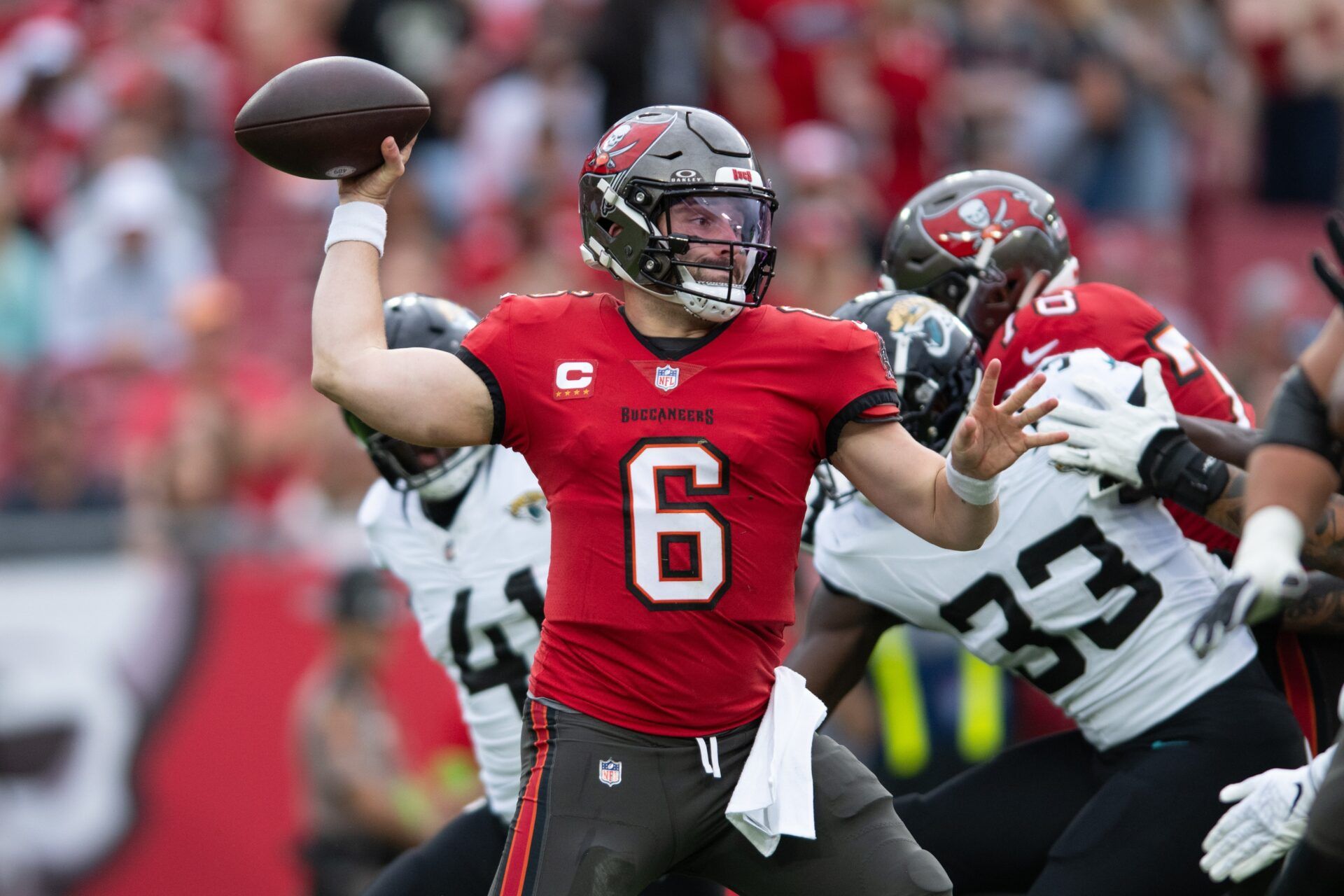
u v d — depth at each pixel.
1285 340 33.16
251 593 21.97
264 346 31.36
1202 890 12.22
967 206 13.56
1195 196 37.12
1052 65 36.28
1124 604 12.45
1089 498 12.38
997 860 13.26
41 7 35.44
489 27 35.84
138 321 29.69
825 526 13.18
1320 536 11.94
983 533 10.05
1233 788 11.75
